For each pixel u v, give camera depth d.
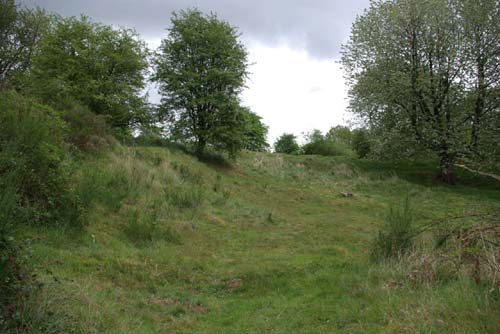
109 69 21.55
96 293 5.37
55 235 6.91
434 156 23.30
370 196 19.41
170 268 7.23
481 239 5.56
